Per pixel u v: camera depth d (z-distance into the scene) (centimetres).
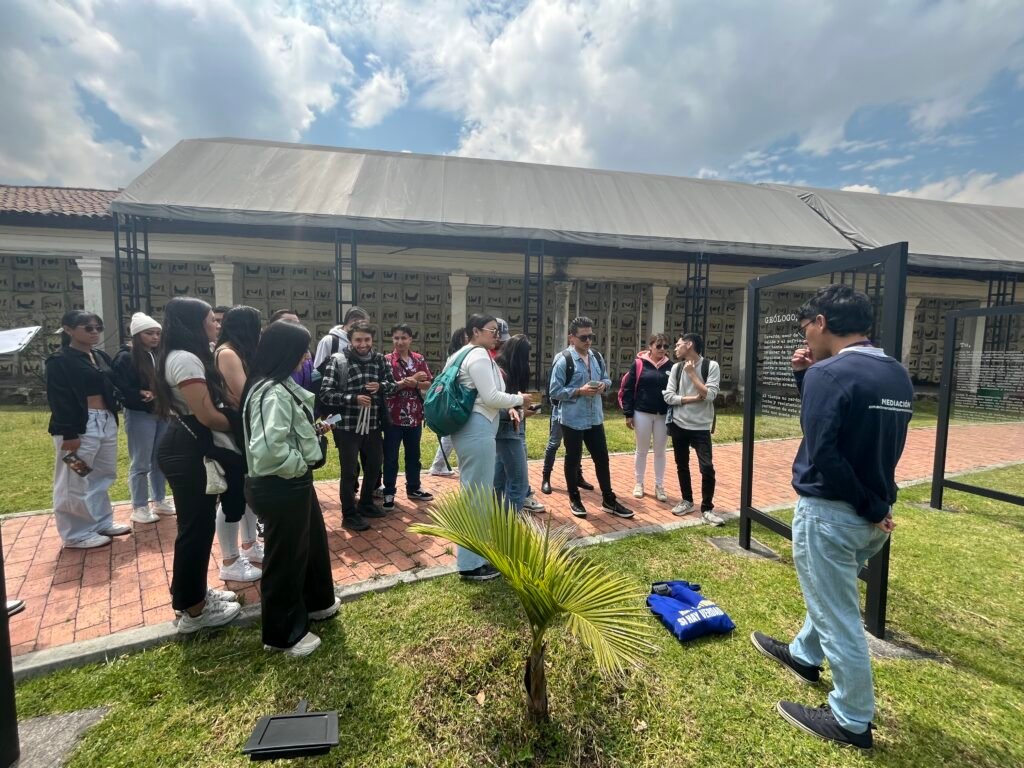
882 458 180
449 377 287
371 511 397
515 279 1372
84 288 1056
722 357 1508
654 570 320
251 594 281
